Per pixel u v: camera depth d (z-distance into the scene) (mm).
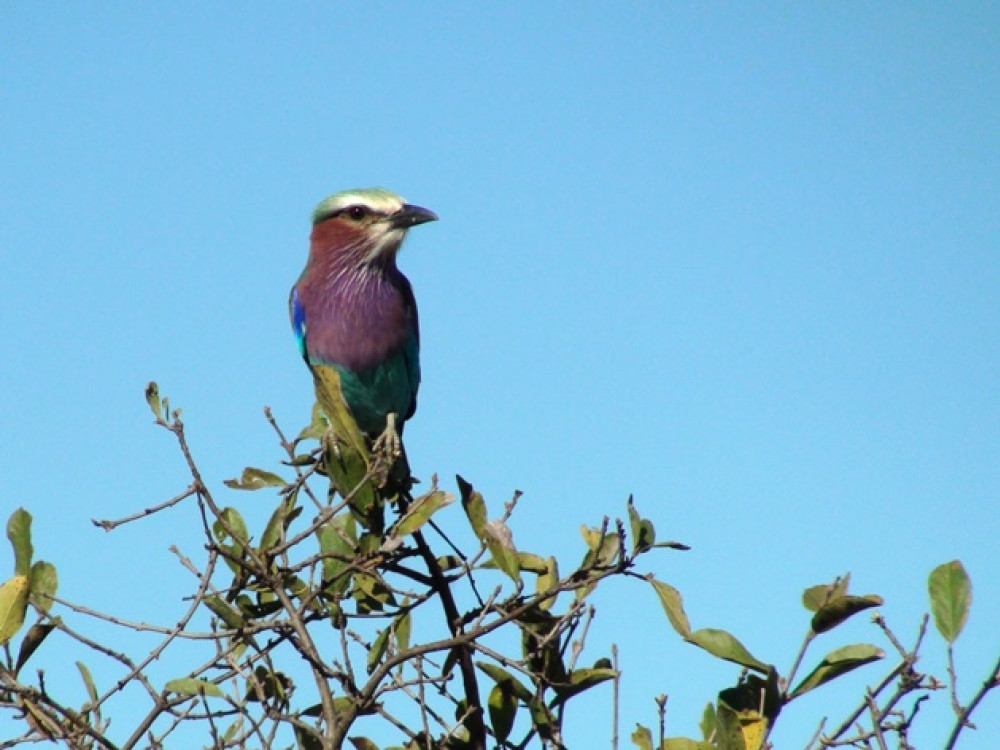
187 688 9289
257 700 10984
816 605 8898
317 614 10797
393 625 10930
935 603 8461
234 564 10812
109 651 9484
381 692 9625
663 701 8859
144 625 9625
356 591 11320
